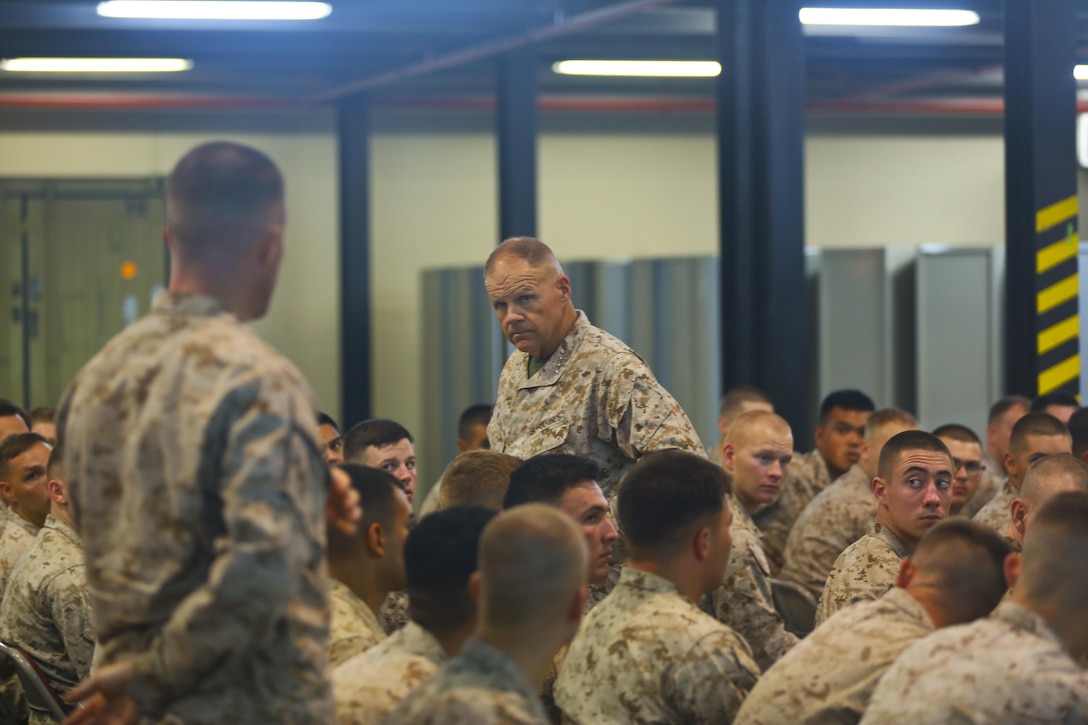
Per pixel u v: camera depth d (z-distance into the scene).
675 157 14.70
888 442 4.27
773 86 8.13
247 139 14.00
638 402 3.96
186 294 2.23
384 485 2.96
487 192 14.55
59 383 13.35
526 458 4.07
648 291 12.29
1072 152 6.89
